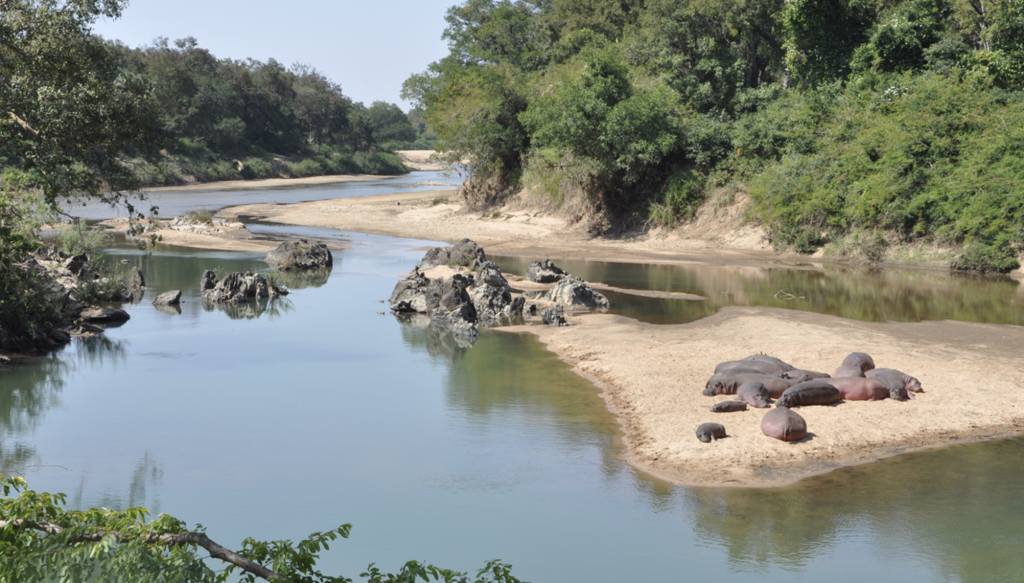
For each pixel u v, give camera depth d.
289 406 17.06
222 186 106.69
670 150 48.81
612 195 51.88
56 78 23.67
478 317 27.36
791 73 52.88
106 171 24.67
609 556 10.37
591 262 41.62
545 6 85.00
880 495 12.20
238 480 12.95
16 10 23.09
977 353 20.31
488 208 62.88
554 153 55.16
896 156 40.31
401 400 17.52
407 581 5.72
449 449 14.40
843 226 42.66
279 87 151.38
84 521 5.55
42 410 16.77
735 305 28.81
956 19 49.81
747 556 10.39
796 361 19.66
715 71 54.69
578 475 13.15
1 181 24.89
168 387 18.64
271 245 46.78
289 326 25.97
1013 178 36.94
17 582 5.01
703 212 48.94
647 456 13.88
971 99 39.97
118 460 13.86
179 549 5.25
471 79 64.12
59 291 26.44
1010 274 36.56
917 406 16.11
